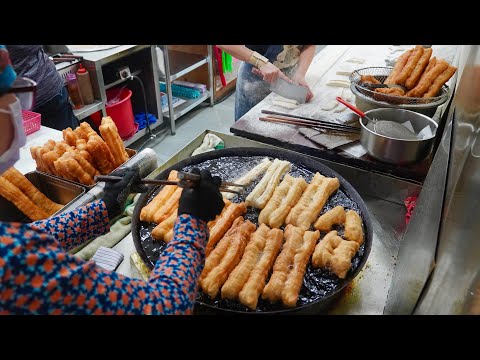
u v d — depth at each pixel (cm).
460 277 83
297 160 198
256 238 153
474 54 122
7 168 88
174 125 470
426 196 130
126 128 404
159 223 161
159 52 448
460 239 86
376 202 200
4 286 70
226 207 168
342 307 143
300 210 166
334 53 362
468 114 104
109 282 81
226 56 541
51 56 340
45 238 76
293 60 295
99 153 188
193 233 105
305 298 133
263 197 173
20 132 87
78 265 77
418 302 101
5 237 71
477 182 82
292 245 149
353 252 146
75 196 187
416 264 109
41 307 74
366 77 232
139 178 145
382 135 181
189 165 196
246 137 228
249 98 309
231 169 194
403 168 190
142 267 152
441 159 127
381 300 147
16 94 83
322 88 287
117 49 366
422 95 217
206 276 137
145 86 436
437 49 351
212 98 536
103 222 136
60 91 286
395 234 178
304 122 229
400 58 238
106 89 385
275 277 137
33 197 182
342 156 202
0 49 74
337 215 162
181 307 90
